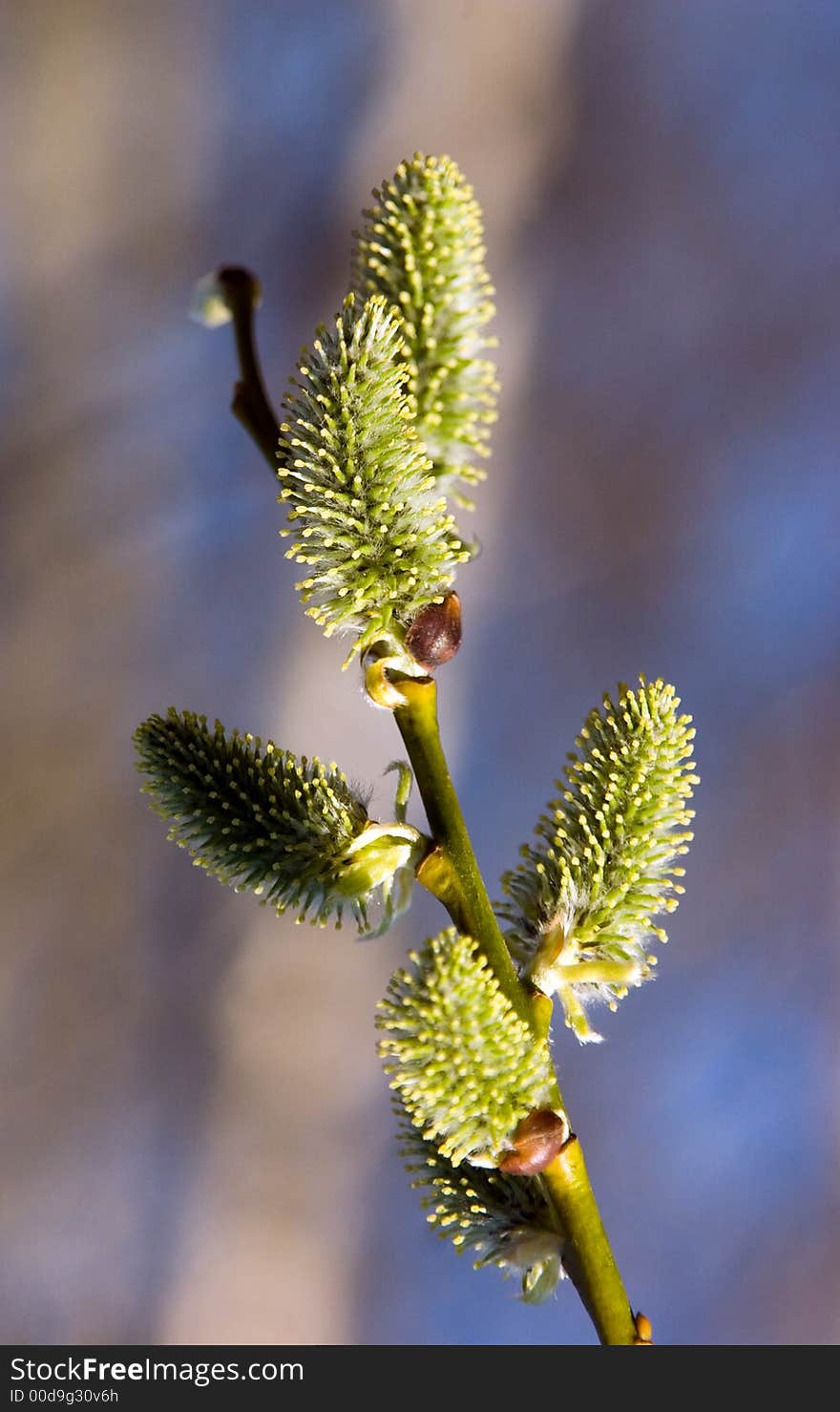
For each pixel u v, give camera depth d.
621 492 0.99
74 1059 0.95
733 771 0.96
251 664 0.98
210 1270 0.93
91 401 1.00
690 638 0.98
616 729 0.46
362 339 0.44
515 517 0.99
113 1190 0.94
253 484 1.00
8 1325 0.91
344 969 0.96
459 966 0.43
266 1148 0.94
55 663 0.97
